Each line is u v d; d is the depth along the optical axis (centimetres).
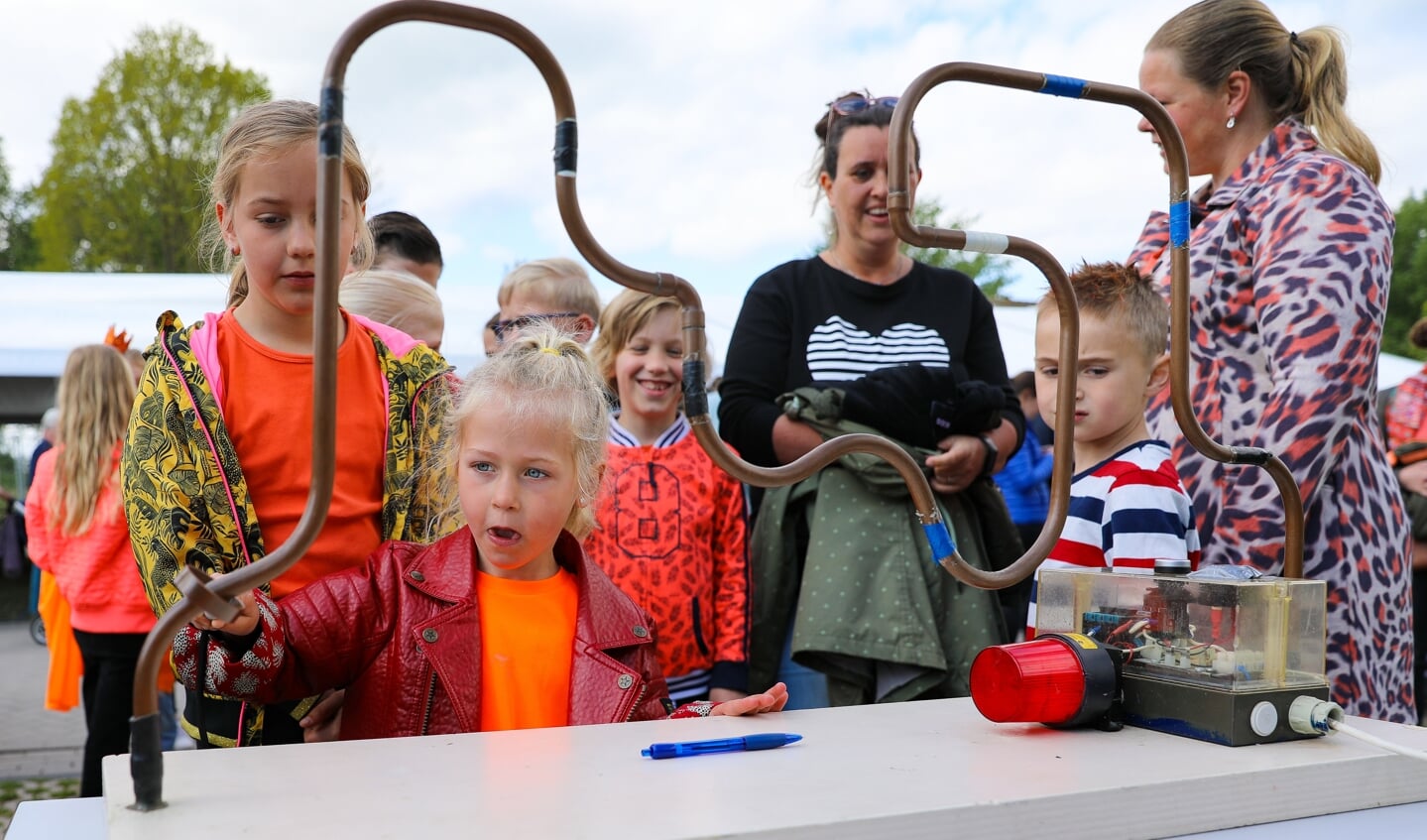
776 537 194
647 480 197
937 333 203
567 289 249
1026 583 288
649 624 130
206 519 123
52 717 510
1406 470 353
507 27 80
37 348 682
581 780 77
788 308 204
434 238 266
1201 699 93
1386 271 146
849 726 98
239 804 71
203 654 110
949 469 182
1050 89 100
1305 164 152
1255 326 154
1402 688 155
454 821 67
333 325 73
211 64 2284
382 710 117
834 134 204
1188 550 150
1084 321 157
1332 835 81
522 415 125
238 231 124
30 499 322
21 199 2995
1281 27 164
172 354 128
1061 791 75
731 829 66
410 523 139
